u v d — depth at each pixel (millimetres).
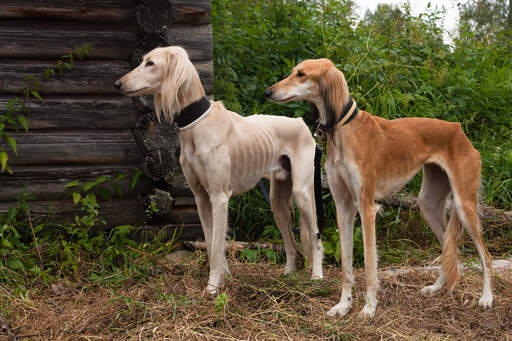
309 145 3408
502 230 4348
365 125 2645
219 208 2910
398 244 4156
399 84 5391
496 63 6613
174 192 3801
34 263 3312
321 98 2672
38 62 3561
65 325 2568
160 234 3752
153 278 3248
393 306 2842
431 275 3348
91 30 3615
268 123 3277
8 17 3436
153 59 2795
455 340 2461
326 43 5336
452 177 2826
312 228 3371
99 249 3502
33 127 3578
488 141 5297
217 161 2859
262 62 5176
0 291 2920
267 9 5633
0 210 3547
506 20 8164
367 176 2598
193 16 3695
